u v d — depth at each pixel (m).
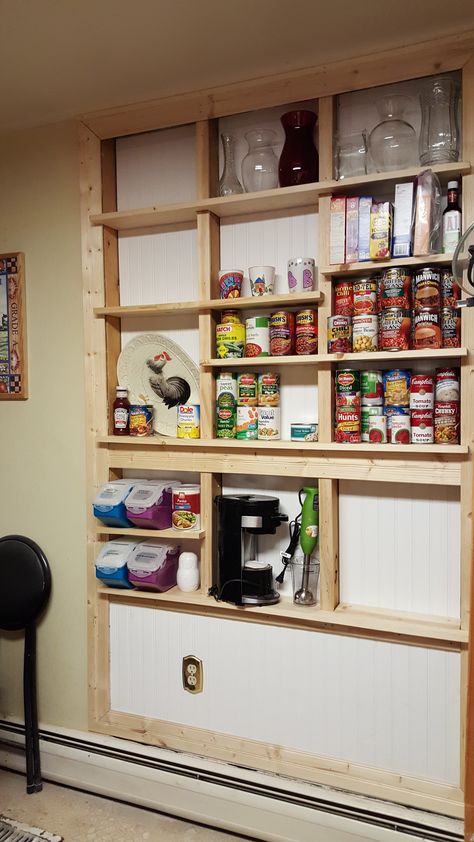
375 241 1.85
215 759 2.20
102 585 2.37
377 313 1.94
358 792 2.00
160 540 2.38
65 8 1.70
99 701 2.39
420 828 1.89
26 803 2.30
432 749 1.94
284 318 2.04
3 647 2.59
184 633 2.28
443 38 1.80
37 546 2.46
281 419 2.19
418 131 1.96
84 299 2.34
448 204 1.82
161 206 2.16
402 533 2.01
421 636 1.89
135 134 2.34
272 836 2.08
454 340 1.84
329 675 2.07
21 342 2.46
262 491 2.23
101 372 2.33
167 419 2.29
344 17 1.75
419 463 1.88
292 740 2.12
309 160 2.02
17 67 2.01
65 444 2.43
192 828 2.17
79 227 2.36
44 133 2.40
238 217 2.22
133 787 2.29
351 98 2.04
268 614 2.12
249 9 1.71
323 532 2.02
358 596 2.08
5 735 2.55
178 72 2.05
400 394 1.90
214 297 2.20
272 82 2.01
